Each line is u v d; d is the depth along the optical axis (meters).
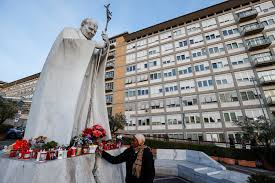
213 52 28.06
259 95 22.92
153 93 30.81
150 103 30.39
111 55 38.53
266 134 14.23
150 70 32.66
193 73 28.47
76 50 3.78
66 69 3.73
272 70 23.14
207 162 7.07
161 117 28.64
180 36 32.09
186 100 27.58
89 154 2.95
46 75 3.71
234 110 23.78
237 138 22.34
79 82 3.70
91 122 4.36
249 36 25.88
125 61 36.22
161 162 8.73
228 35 27.73
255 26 25.33
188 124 26.17
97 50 4.69
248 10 27.42
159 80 31.12
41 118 3.39
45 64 4.04
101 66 4.75
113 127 25.03
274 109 21.52
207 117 25.23
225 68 26.28
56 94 3.57
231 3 28.97
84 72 3.81
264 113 21.42
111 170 3.30
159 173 7.13
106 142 3.84
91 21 4.43
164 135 27.28
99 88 4.70
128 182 2.75
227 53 26.81
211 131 24.25
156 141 17.58
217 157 14.41
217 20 29.42
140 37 36.97
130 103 32.22
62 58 3.74
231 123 23.38
